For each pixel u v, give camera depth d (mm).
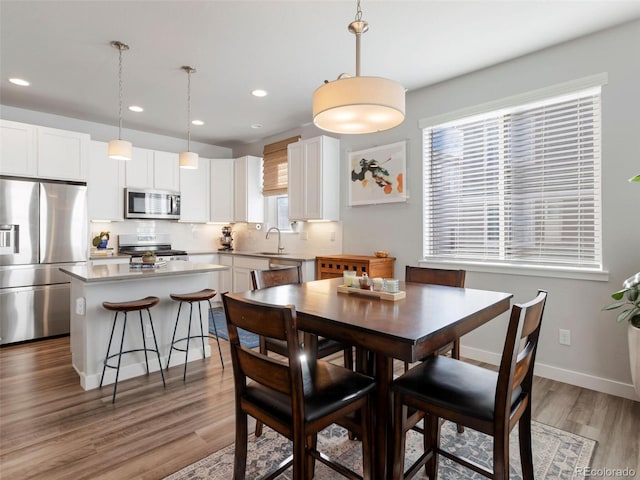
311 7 2312
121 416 2244
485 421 1256
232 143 5891
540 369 2893
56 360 3219
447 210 3488
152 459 1827
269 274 2348
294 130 5094
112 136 4918
